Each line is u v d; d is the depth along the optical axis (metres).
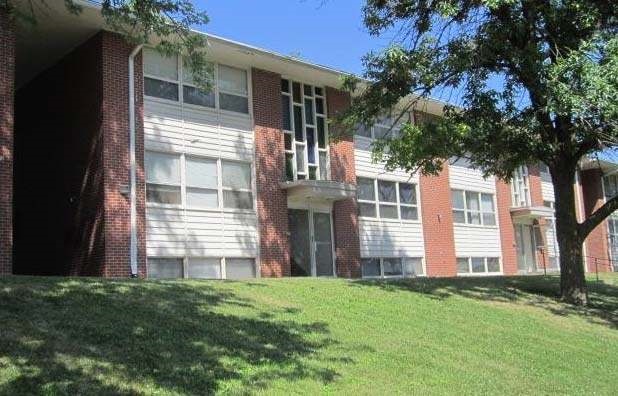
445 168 28.97
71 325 8.81
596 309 17.36
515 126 16.70
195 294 11.91
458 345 11.79
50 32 17.91
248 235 20.28
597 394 10.21
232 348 9.17
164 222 18.44
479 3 15.52
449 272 28.03
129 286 11.66
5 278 11.11
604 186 40.72
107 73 17.84
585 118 14.73
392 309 13.70
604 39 14.55
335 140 18.61
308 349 9.85
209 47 19.31
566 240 17.94
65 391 6.89
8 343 7.80
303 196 21.48
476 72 16.41
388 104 17.23
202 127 19.72
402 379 9.28
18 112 21.50
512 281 20.56
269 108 21.47
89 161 17.98
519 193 33.59
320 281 16.05
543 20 15.82
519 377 10.47
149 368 7.89
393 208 26.06
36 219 19.97
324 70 22.20
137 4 13.54
